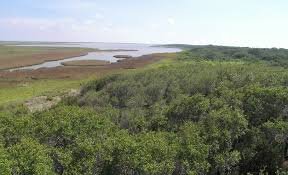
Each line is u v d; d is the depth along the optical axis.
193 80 59.25
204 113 36.41
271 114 37.38
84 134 29.50
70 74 101.94
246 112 37.53
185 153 26.00
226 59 120.25
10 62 128.75
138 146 25.34
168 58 135.12
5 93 75.00
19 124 30.81
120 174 24.72
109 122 33.50
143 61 131.00
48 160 23.44
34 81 90.44
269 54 128.88
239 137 33.19
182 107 38.00
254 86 43.41
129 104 53.75
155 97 56.62
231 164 28.98
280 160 32.78
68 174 23.17
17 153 23.72
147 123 38.34
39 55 161.62
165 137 29.31
